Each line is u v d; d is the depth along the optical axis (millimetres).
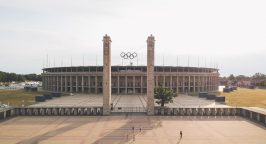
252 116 82250
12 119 81375
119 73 158000
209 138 59750
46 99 127688
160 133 64000
